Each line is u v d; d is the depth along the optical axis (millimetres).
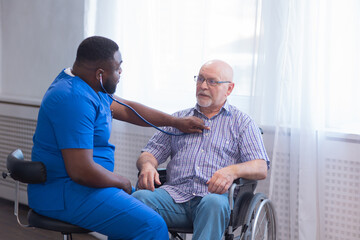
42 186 2000
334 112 2574
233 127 2332
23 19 3920
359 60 2516
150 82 3121
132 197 2023
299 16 2545
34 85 3902
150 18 3078
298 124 2594
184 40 3006
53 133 1969
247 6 2705
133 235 1979
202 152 2309
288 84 2588
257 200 2176
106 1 3203
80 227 1995
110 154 2156
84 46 2008
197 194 2229
